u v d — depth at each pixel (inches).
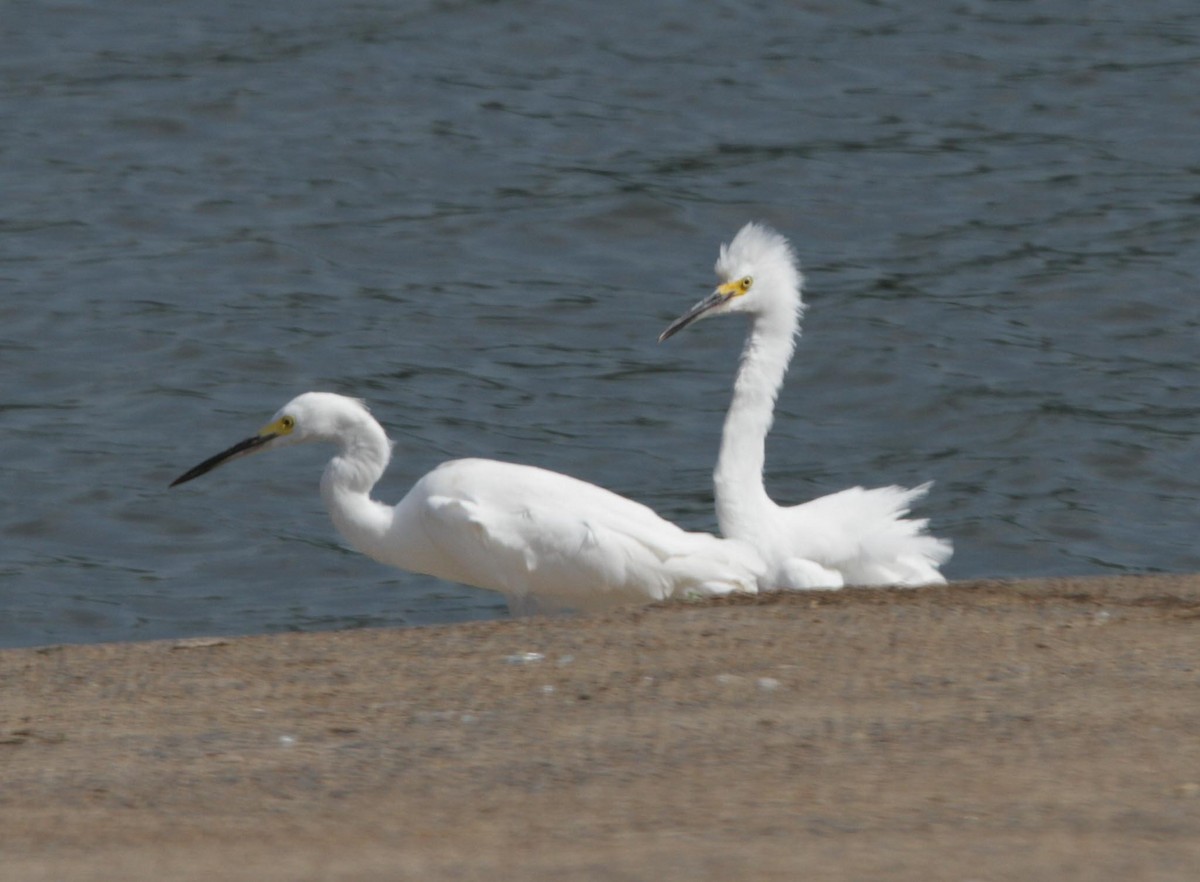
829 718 309.6
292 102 1208.2
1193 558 663.1
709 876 227.3
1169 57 1307.8
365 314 906.1
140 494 708.0
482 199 1056.8
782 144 1147.9
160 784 287.4
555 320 908.0
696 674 345.1
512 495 473.4
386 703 337.4
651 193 1056.8
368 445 505.0
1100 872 225.0
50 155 1120.8
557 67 1286.9
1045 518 695.7
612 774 281.4
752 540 514.9
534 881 228.5
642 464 750.5
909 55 1310.3
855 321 896.3
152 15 1396.4
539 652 368.5
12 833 263.6
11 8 1403.8
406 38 1333.7
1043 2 1433.3
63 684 364.8
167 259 967.0
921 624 380.5
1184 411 799.7
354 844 251.3
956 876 224.5
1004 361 855.1
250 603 622.8
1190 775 269.4
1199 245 992.2
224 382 820.0
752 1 1422.2
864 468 754.2
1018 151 1141.7
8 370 829.8
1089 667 339.6
